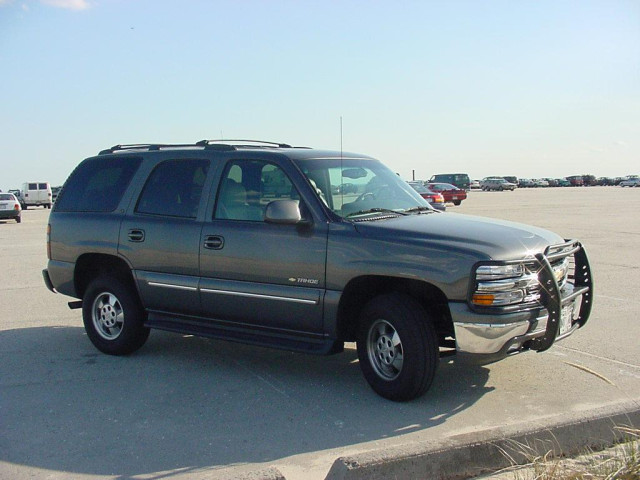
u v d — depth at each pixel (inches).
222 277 244.2
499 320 196.4
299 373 251.1
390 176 266.5
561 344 286.2
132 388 234.8
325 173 241.4
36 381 242.7
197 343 297.6
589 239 717.9
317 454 178.7
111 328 278.7
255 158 248.2
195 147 271.3
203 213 252.2
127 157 285.6
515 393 224.8
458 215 247.3
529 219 1032.8
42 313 362.0
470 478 156.3
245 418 205.2
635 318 333.7
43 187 2180.1
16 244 747.4
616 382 235.9
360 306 230.8
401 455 152.0
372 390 229.3
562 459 163.2
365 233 217.3
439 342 226.1
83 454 179.9
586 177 4345.5
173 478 165.6
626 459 156.7
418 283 210.7
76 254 285.4
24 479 165.9
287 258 228.5
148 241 262.5
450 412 207.9
